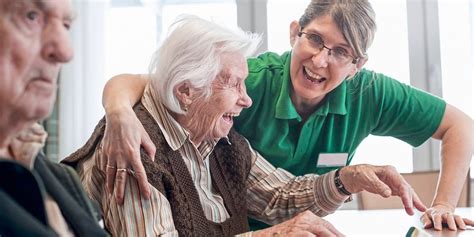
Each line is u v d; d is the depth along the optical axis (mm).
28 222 804
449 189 2029
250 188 1927
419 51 4008
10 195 835
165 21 4117
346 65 1913
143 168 1418
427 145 3947
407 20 4004
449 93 4004
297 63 1956
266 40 4047
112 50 4090
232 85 1594
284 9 4031
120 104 1527
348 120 2094
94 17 4012
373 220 2191
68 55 922
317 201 1875
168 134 1568
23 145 953
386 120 2133
